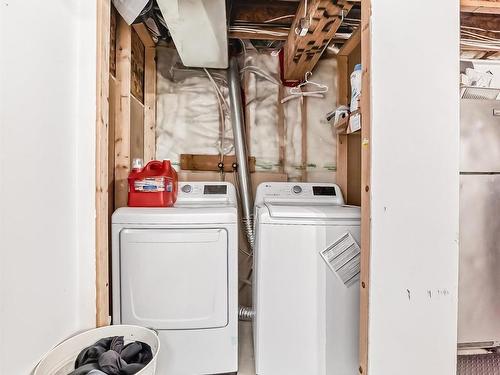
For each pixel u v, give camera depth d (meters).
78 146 1.37
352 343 1.63
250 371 1.77
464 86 1.88
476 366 1.77
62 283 1.26
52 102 1.20
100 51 1.38
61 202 1.25
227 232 1.68
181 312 1.64
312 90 2.66
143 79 2.48
